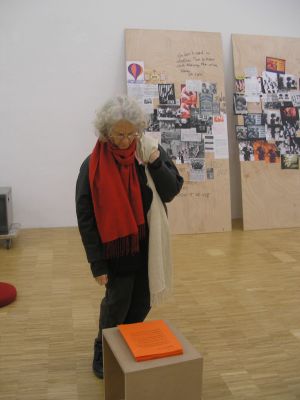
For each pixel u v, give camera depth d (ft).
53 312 9.62
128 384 5.13
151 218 6.42
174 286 11.07
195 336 8.66
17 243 14.62
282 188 16.84
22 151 16.01
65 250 13.89
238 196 17.75
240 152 16.49
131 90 15.79
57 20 15.53
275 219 16.75
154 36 15.99
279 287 11.08
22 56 15.47
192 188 16.07
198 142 16.20
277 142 16.85
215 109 16.40
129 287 6.60
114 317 6.74
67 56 15.80
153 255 6.45
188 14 16.48
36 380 7.16
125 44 15.84
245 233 16.06
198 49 16.34
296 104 17.08
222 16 16.78
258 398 6.75
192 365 5.40
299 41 17.22
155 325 6.14
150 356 5.35
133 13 16.03
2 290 10.24
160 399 5.32
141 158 6.24
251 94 16.66
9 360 7.73
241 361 7.77
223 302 10.20
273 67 16.92
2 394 6.79
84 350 8.09
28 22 15.33
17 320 9.23
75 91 16.05
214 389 6.95
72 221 16.74
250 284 11.25
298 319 9.40
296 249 14.12
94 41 15.90
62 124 16.14
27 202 16.34
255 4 16.97
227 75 17.13
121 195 6.16
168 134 16.01
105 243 6.25
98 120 5.90
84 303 10.09
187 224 15.99
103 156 6.21
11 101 15.65
